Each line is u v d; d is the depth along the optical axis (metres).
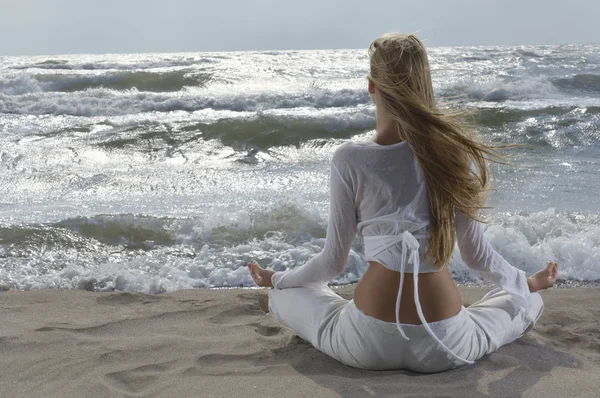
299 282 2.42
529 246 4.31
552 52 20.78
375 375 2.24
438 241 2.05
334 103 12.27
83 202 5.75
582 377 2.24
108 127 9.80
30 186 6.34
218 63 18.20
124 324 2.94
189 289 3.80
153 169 7.33
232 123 9.79
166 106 11.98
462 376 2.21
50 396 2.14
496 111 10.11
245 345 2.61
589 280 3.97
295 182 6.57
